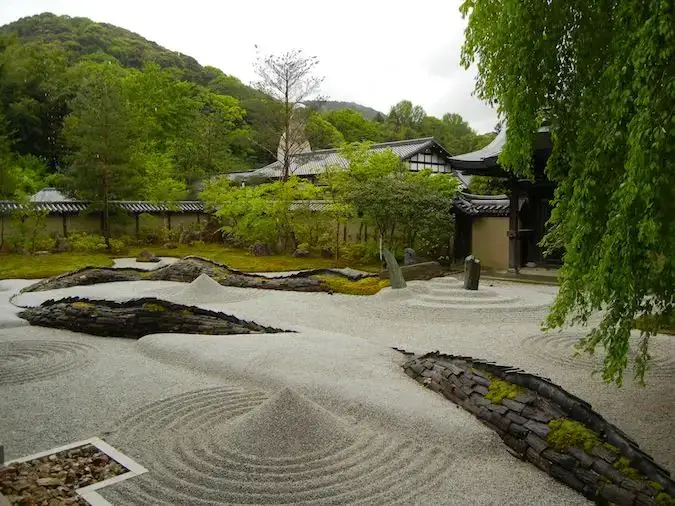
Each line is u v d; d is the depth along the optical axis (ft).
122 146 77.41
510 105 15.98
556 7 15.38
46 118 108.68
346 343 26.58
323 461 14.96
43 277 56.29
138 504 13.21
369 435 16.67
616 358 13.16
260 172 101.50
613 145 12.66
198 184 100.48
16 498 13.16
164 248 80.69
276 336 27.91
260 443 15.52
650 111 11.43
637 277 12.28
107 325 30.48
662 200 11.78
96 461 15.21
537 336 30.48
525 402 17.01
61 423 17.99
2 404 19.75
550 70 15.71
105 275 50.37
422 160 92.02
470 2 17.13
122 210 81.51
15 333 31.14
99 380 22.38
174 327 29.86
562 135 16.33
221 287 43.83
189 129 107.86
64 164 106.83
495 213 63.16
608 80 13.99
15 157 94.73
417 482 14.20
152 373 23.24
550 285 50.21
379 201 56.08
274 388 20.75
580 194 13.88
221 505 13.19
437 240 61.31
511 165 18.38
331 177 67.72
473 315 35.83
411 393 19.66
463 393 18.79
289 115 83.51
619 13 13.16
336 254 68.03
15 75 106.22
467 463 15.26
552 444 15.07
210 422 17.85
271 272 60.13
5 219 73.72
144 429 17.46
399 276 42.01
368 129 141.18
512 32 15.66
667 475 13.00
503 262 63.77
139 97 110.83
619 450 14.06
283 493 13.62
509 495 13.66
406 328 33.17
